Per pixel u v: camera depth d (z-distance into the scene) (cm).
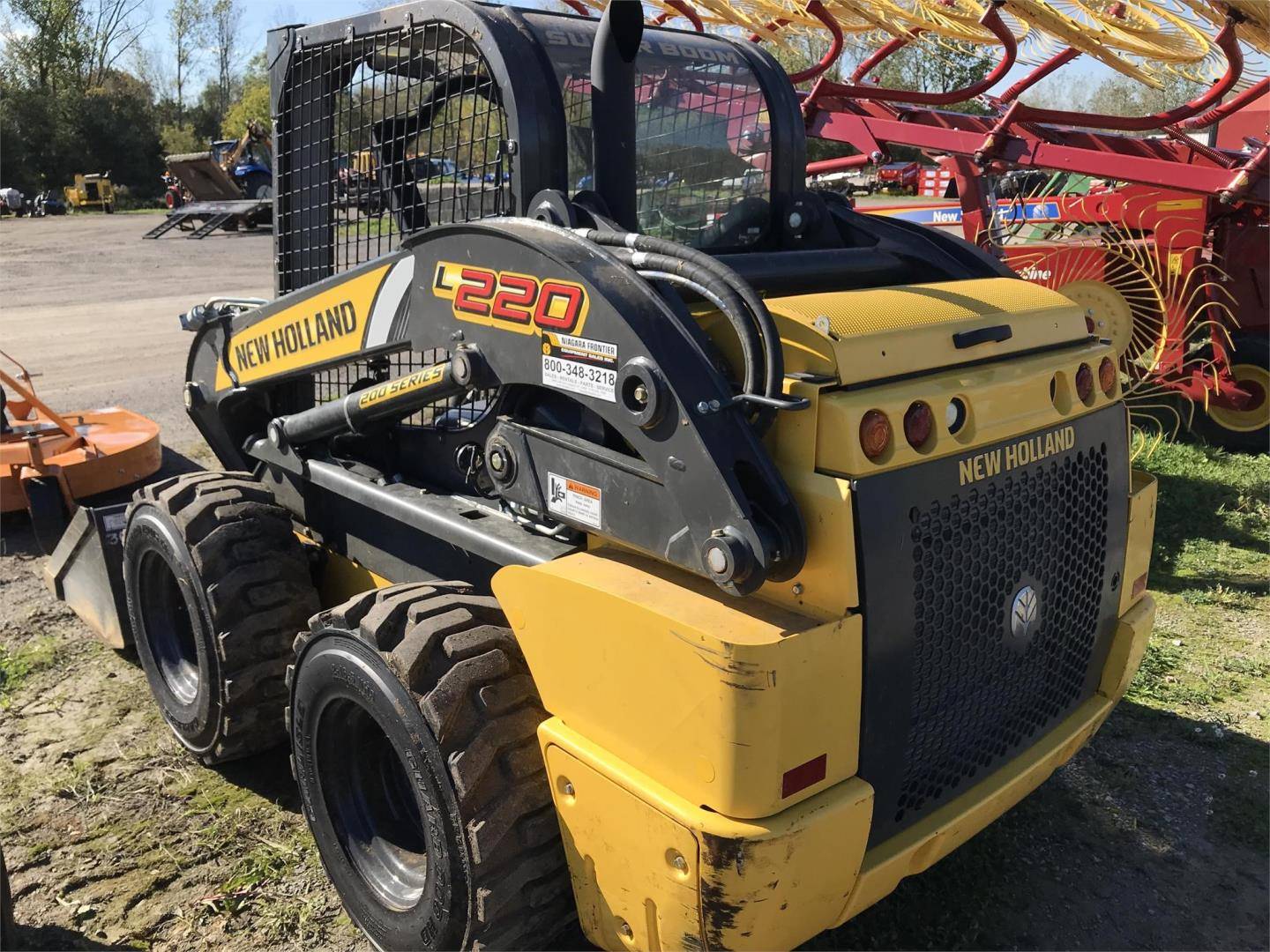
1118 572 288
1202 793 346
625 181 256
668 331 214
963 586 231
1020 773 254
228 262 2000
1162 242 748
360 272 301
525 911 236
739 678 191
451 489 312
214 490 347
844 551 204
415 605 249
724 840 195
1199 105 573
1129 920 290
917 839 229
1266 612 481
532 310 240
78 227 3031
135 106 5316
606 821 220
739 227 329
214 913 290
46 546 523
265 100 5859
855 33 657
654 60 302
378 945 267
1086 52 522
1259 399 727
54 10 5406
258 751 346
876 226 318
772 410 211
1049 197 830
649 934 219
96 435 610
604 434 239
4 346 1144
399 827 283
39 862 310
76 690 411
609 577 223
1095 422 272
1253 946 281
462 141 287
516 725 236
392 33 304
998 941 281
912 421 216
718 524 204
